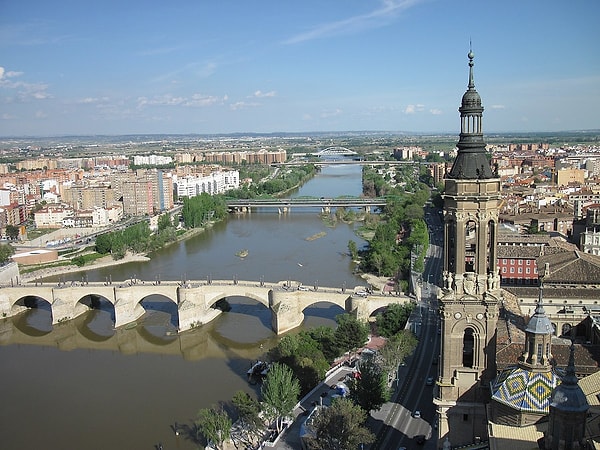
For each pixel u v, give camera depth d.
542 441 87.25
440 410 117.75
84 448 174.00
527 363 108.62
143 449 172.50
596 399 112.12
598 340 171.50
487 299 110.94
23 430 186.62
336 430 137.62
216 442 162.00
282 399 166.25
